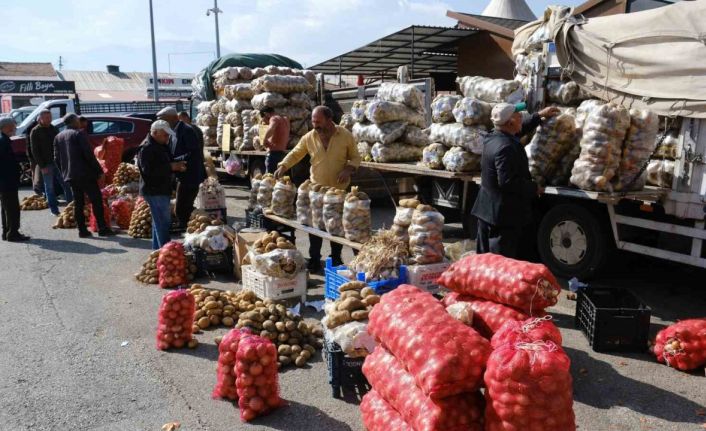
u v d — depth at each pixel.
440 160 7.55
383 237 5.15
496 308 3.80
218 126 14.79
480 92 7.27
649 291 6.31
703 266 5.43
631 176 5.62
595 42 6.42
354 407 3.99
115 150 12.62
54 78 51.97
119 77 58.78
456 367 2.77
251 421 3.83
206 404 4.07
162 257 6.82
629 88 6.09
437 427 2.79
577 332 5.20
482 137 6.87
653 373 4.38
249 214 8.27
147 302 6.30
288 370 4.61
